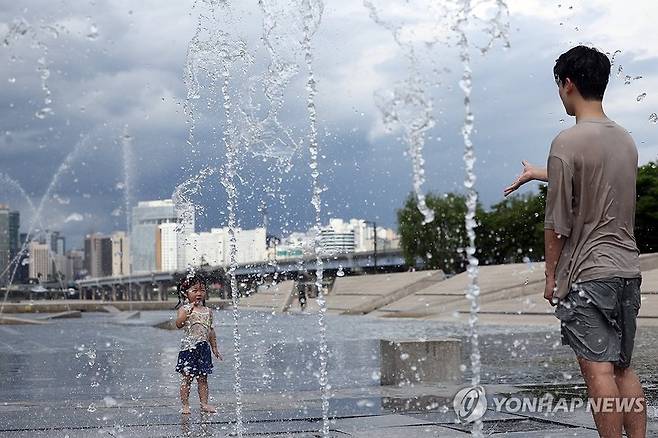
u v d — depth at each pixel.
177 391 9.09
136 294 92.06
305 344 16.48
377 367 11.39
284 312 40.31
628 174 4.28
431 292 35.88
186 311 7.39
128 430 6.11
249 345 16.44
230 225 9.54
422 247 44.91
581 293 4.20
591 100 4.49
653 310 20.91
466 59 4.88
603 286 4.16
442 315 29.20
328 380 9.75
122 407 7.54
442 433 5.64
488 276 33.84
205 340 7.39
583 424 5.85
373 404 7.25
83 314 52.38
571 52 4.53
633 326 4.28
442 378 8.84
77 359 14.25
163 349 16.56
